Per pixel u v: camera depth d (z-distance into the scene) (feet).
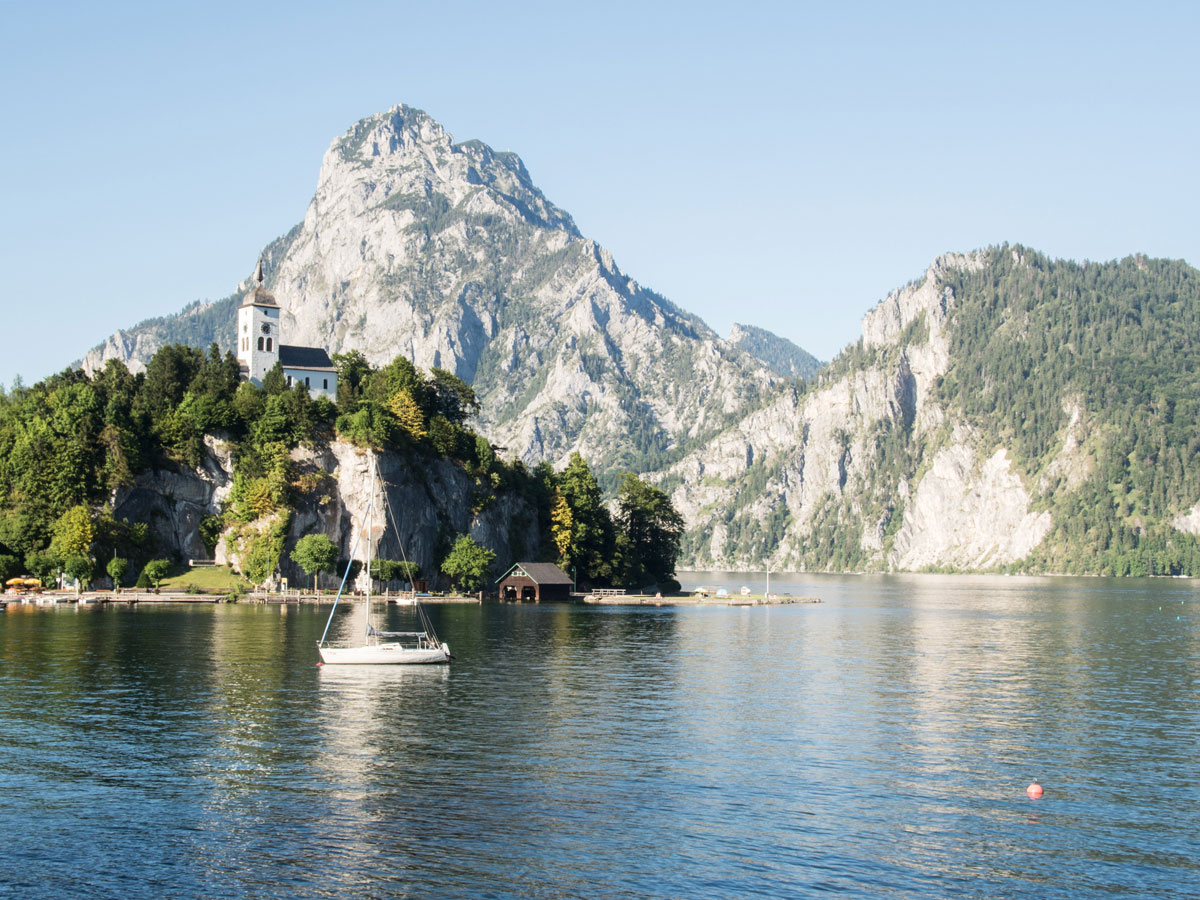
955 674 445.37
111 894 190.90
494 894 191.83
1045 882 200.54
